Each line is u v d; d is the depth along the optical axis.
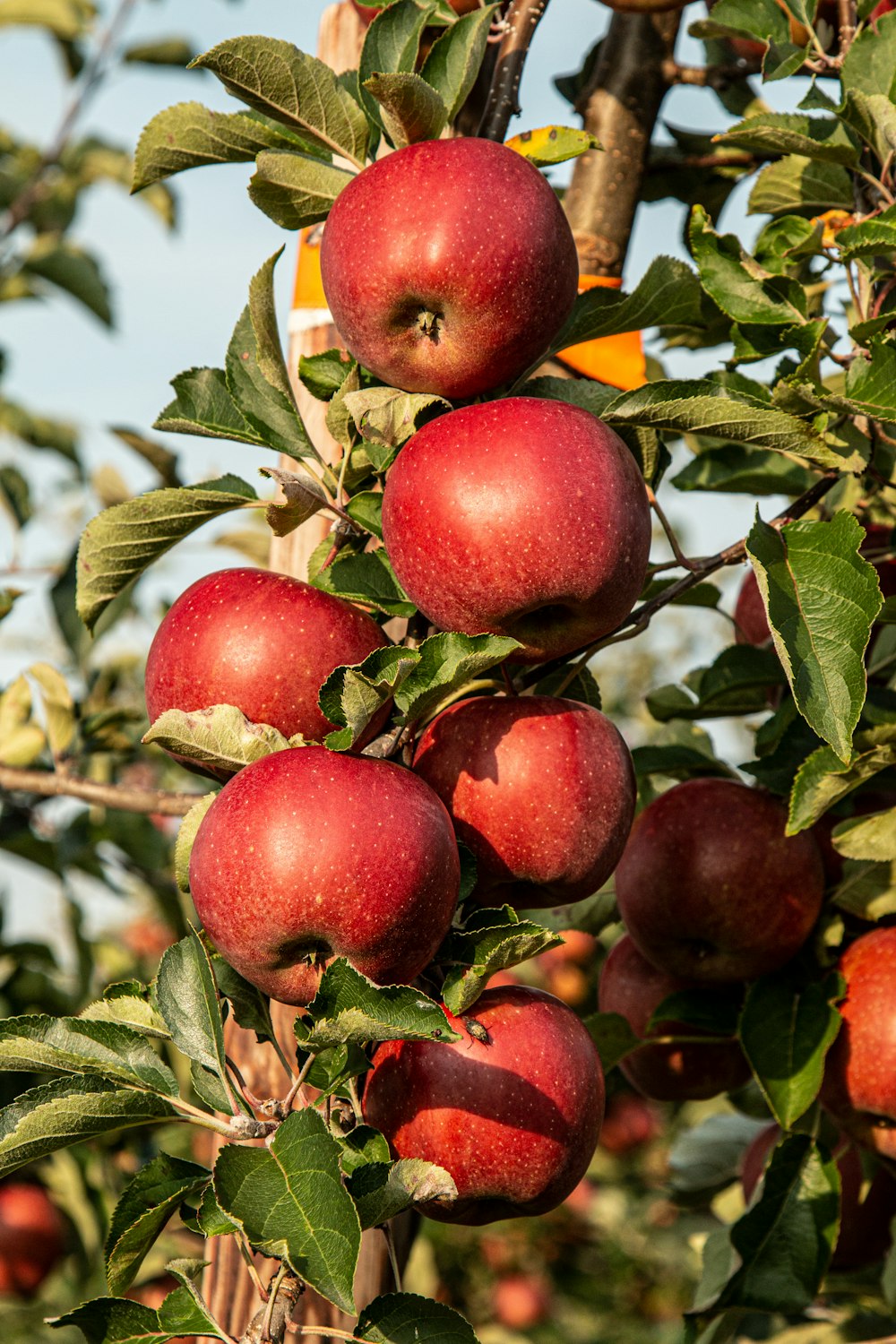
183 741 1.54
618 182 2.61
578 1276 6.49
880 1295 2.71
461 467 1.50
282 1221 1.23
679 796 2.14
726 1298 1.92
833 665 1.57
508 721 1.63
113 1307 1.40
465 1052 1.54
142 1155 3.91
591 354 2.35
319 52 2.35
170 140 1.75
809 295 2.45
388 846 1.39
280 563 2.18
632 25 2.63
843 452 1.96
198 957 1.49
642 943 2.15
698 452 2.51
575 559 1.49
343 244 1.58
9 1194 3.88
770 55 2.15
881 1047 1.97
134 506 1.71
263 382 1.80
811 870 2.07
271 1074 2.06
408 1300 1.39
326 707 1.43
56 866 3.76
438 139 1.64
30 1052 1.48
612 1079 2.62
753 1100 2.69
